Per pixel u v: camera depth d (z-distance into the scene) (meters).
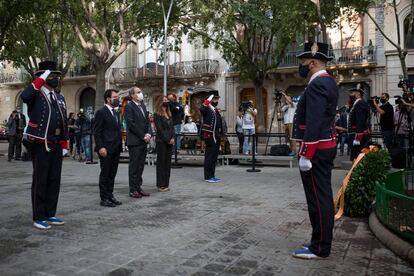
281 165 13.45
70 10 18.19
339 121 16.53
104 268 4.07
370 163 6.08
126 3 17.83
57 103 5.84
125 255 4.45
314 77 4.35
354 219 6.02
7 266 4.13
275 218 6.05
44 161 5.61
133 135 7.84
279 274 3.90
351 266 4.10
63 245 4.81
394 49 23.31
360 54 23.86
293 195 7.90
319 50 4.36
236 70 23.86
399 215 4.67
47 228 5.53
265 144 14.72
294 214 6.29
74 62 31.98
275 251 4.56
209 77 28.09
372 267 4.07
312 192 4.32
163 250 4.61
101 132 6.98
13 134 16.36
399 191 6.27
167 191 8.50
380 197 5.32
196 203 7.19
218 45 21.89
